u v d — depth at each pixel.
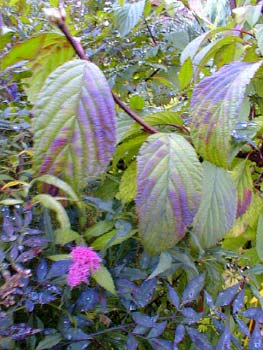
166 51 0.53
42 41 0.25
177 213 0.24
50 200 0.23
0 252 0.22
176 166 0.25
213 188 0.28
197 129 0.26
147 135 0.29
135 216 0.28
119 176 0.34
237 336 0.34
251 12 0.33
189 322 0.26
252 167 0.36
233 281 0.34
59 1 0.44
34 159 0.22
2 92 0.33
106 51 0.50
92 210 0.29
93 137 0.22
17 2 0.50
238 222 0.34
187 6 0.53
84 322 0.24
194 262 0.30
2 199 0.25
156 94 0.50
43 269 0.23
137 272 0.26
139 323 0.25
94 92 0.23
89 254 0.23
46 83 0.23
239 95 0.26
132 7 0.48
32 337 0.23
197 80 0.37
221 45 0.34
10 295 0.22
